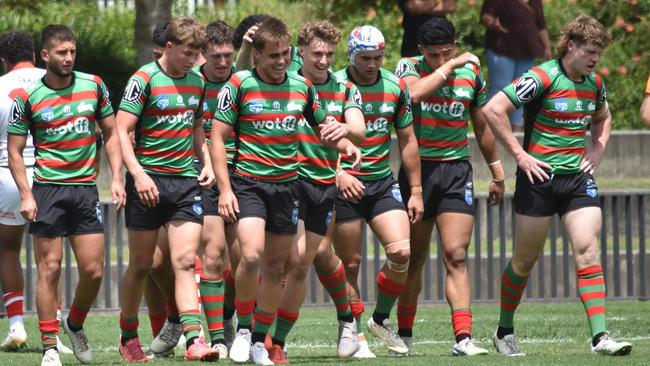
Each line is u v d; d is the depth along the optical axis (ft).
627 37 219.41
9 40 114.01
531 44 187.21
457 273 103.04
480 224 163.32
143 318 141.28
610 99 210.38
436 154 103.86
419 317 141.28
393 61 211.61
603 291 98.58
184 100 96.32
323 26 94.89
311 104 92.43
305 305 151.53
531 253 101.04
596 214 98.84
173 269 98.73
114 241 157.58
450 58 104.06
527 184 100.07
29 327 133.08
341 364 93.61
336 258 100.63
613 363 90.79
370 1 231.30
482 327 130.41
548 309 149.89
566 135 98.94
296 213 92.79
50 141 92.89
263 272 93.15
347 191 99.55
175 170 96.27
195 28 94.89
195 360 93.86
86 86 93.56
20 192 92.58
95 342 120.06
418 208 101.96
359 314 104.83
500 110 98.84
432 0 174.50
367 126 99.86
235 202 90.74
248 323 94.27
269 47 89.20
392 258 100.53
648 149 187.11
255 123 90.84
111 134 94.68
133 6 247.09
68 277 145.89
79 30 224.74
